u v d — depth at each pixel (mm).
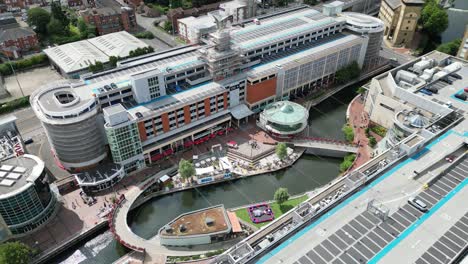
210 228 129875
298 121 173500
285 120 173875
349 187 114562
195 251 127750
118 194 149000
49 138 154250
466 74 184625
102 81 166750
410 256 94500
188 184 155500
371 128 184250
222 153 171750
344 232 101125
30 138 178875
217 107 179750
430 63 190250
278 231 102250
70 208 143625
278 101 198375
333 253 95562
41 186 133500
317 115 199875
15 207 124812
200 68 181750
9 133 155625
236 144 174500
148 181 155375
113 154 152750
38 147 173875
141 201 149500
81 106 144625
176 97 169000
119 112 144375
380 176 119312
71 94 157375
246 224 136000
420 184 116125
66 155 152500
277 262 93812
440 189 114188
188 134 170375
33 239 131500
